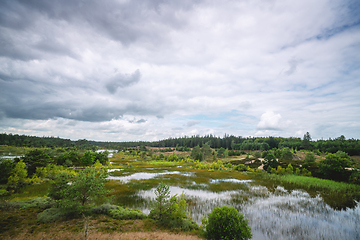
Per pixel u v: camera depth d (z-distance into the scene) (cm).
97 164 6369
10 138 16012
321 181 4019
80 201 1766
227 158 11019
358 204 2573
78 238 1275
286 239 1577
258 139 19900
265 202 2586
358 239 1603
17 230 1362
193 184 3794
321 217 2078
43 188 2850
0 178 2861
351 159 7319
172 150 17712
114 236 1330
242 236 1398
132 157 12444
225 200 2644
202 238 1456
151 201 2461
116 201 2447
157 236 1382
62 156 6538
